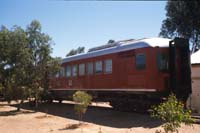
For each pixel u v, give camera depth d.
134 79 16.45
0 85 22.72
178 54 15.69
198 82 17.98
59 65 22.53
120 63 17.58
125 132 12.27
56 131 13.01
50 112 20.33
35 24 21.58
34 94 22.23
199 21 39.97
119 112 17.91
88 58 20.66
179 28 41.34
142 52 15.98
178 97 15.48
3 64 21.11
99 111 19.02
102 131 12.59
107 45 19.45
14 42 20.98
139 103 16.77
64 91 24.14
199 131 11.96
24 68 21.14
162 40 16.09
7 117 18.09
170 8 42.09
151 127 13.09
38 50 21.67
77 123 14.82
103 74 19.02
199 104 17.84
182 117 9.40
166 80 15.44
